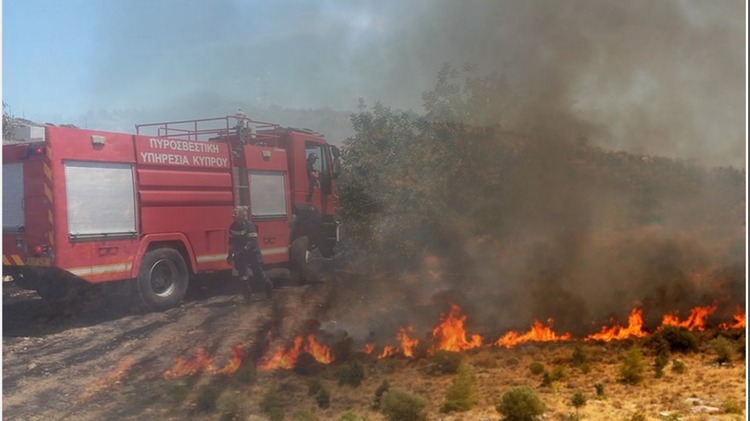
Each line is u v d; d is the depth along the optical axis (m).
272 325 9.16
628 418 5.26
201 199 11.02
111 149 9.73
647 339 7.86
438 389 6.15
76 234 9.26
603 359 7.13
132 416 5.54
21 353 7.72
